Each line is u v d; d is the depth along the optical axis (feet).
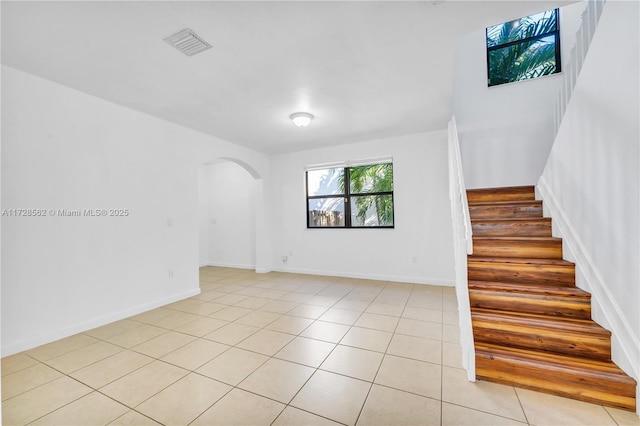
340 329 9.43
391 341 8.51
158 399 6.07
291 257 18.85
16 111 8.25
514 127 13.71
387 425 5.30
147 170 11.68
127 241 10.88
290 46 7.45
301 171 18.48
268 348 8.19
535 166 13.41
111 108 10.55
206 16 6.33
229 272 19.30
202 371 7.07
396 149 15.69
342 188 17.70
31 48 7.34
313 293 13.70
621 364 5.86
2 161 7.98
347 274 17.06
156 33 6.86
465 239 7.49
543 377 6.07
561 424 5.24
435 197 14.90
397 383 6.50
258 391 6.29
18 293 8.16
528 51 13.84
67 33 6.80
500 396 6.01
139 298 11.19
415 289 14.10
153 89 9.64
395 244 15.81
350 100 10.77
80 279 9.50
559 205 8.98
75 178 9.48
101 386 6.52
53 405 5.92
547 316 7.18
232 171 21.44
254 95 10.21
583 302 6.96
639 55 5.17
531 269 8.04
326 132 14.67
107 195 10.32
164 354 7.91
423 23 6.65
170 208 12.55
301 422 5.40
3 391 6.36
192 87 9.54
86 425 5.38
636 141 5.35
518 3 6.07
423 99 10.75
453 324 9.70
